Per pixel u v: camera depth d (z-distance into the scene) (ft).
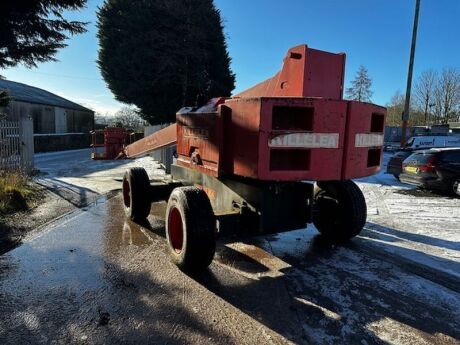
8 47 33.83
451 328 10.71
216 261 15.71
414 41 57.41
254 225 14.28
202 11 84.43
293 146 11.66
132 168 21.75
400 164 42.09
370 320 11.08
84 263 15.08
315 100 11.65
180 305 11.74
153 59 84.28
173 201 14.20
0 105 39.47
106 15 86.17
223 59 91.35
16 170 33.55
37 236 18.61
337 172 12.36
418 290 13.11
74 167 51.47
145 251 16.60
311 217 14.97
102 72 88.33
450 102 191.83
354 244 18.29
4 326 10.43
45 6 32.32
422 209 27.02
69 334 10.08
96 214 23.52
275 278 14.01
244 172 12.23
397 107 213.46
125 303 11.80
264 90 15.07
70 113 122.62
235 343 9.79
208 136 14.40
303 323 10.85
